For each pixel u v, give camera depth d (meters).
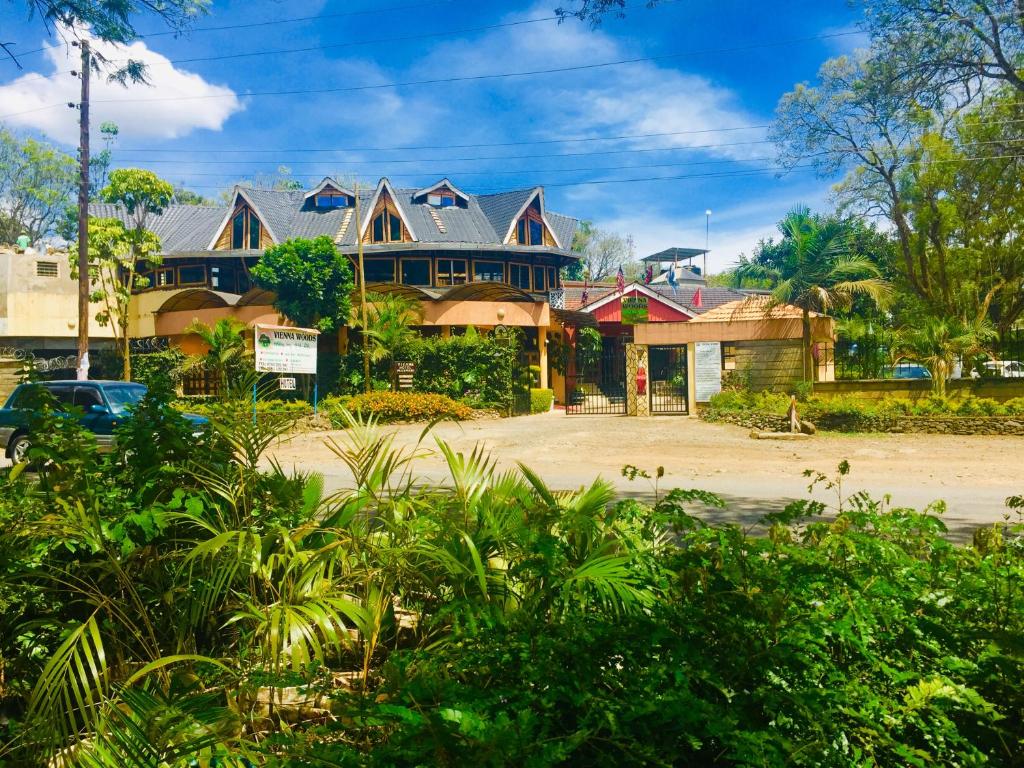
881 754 2.21
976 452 14.79
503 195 39.53
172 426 4.05
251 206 37.12
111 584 3.80
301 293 27.56
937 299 29.02
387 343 26.91
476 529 3.81
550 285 39.41
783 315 22.20
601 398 35.12
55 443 3.97
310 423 21.33
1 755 2.95
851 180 30.45
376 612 3.26
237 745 2.32
